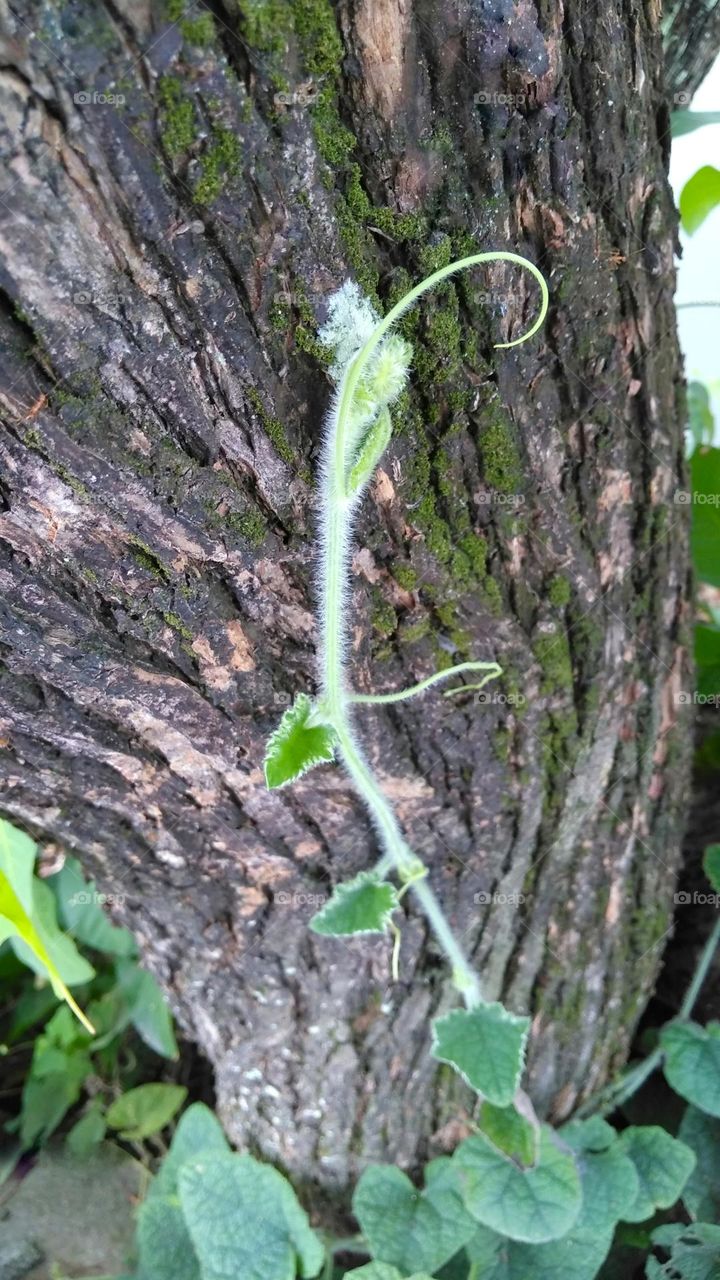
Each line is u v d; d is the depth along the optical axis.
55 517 0.21
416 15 0.19
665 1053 0.42
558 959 0.40
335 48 0.19
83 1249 0.44
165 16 0.16
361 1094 0.40
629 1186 0.37
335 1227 0.43
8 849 0.31
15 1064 0.55
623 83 0.23
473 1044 0.33
